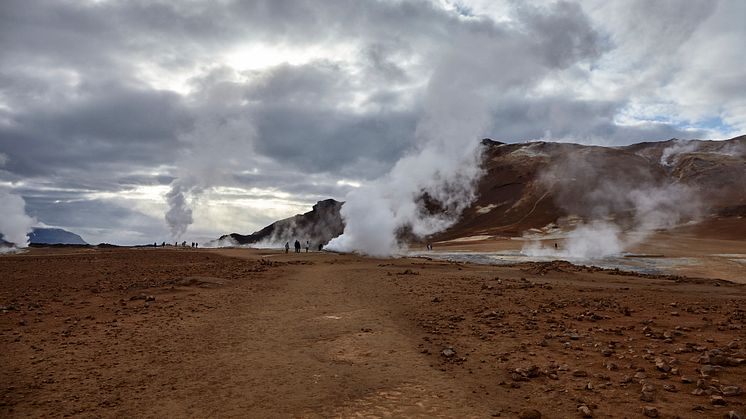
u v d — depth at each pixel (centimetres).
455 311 1711
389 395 856
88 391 900
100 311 1791
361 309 1816
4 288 2552
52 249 8781
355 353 1155
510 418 736
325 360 1102
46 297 2167
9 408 815
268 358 1124
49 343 1279
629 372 939
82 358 1128
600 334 1297
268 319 1630
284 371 1017
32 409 811
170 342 1291
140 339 1327
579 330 1352
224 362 1092
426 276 3158
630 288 2472
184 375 995
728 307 1755
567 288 2412
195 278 2658
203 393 885
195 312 1773
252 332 1418
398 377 959
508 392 854
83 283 2786
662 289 2444
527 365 1009
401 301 1995
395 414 767
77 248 9731
